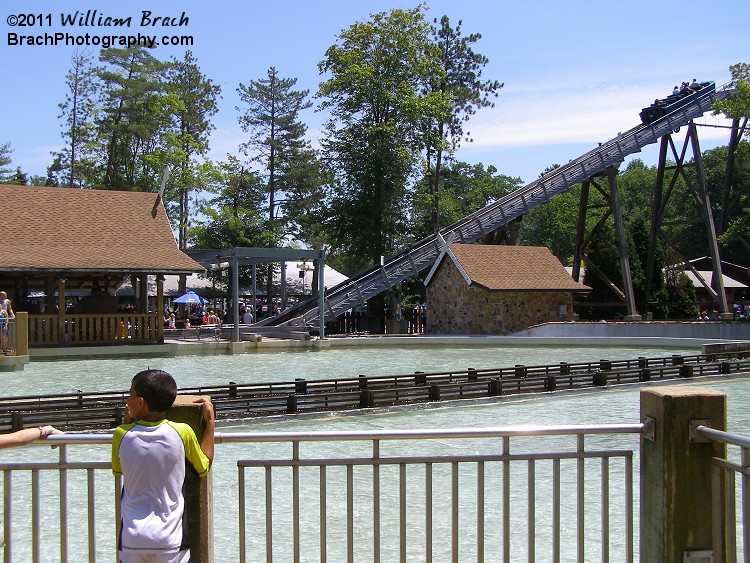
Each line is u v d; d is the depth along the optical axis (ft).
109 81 207.82
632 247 176.45
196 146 206.59
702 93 173.47
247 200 232.73
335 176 197.57
